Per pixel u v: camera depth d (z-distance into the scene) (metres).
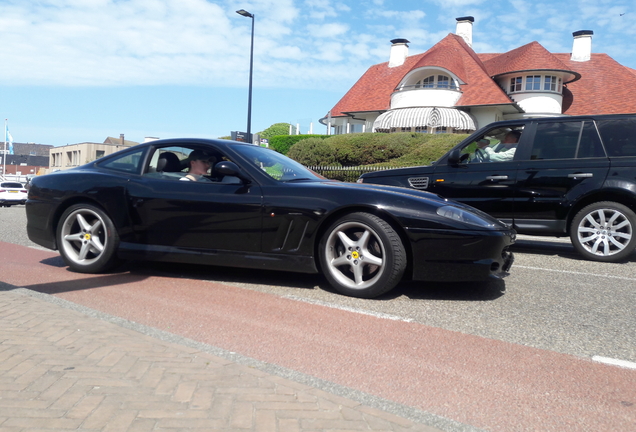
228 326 3.60
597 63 32.81
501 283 5.15
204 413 2.22
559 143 6.81
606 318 3.99
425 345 3.29
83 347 2.94
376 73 36.78
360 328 3.61
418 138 23.39
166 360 2.78
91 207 5.20
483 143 7.32
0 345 2.93
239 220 4.67
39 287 4.65
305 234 4.49
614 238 6.48
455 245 4.18
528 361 3.06
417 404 2.48
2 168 102.69
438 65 28.20
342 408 2.33
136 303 4.16
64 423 2.11
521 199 6.88
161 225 4.96
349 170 21.14
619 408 2.49
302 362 2.97
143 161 5.27
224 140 5.25
